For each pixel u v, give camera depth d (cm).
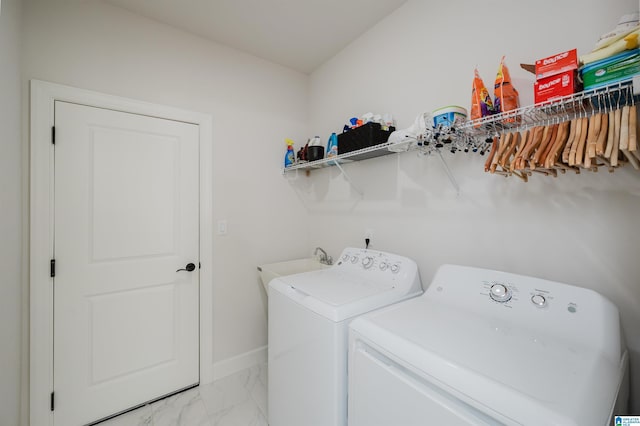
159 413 172
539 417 57
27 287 146
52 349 152
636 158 82
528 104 116
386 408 88
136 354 177
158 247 185
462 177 140
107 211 168
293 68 249
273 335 150
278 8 174
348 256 175
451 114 121
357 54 204
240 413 172
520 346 83
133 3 169
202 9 175
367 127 162
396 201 174
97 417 164
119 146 172
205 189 203
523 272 119
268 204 235
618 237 96
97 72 165
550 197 112
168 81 189
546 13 112
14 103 132
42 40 150
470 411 70
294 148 251
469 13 137
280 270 226
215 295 208
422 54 159
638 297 92
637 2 91
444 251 148
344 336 110
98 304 166
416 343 85
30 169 146
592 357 77
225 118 213
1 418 119
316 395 117
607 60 81
